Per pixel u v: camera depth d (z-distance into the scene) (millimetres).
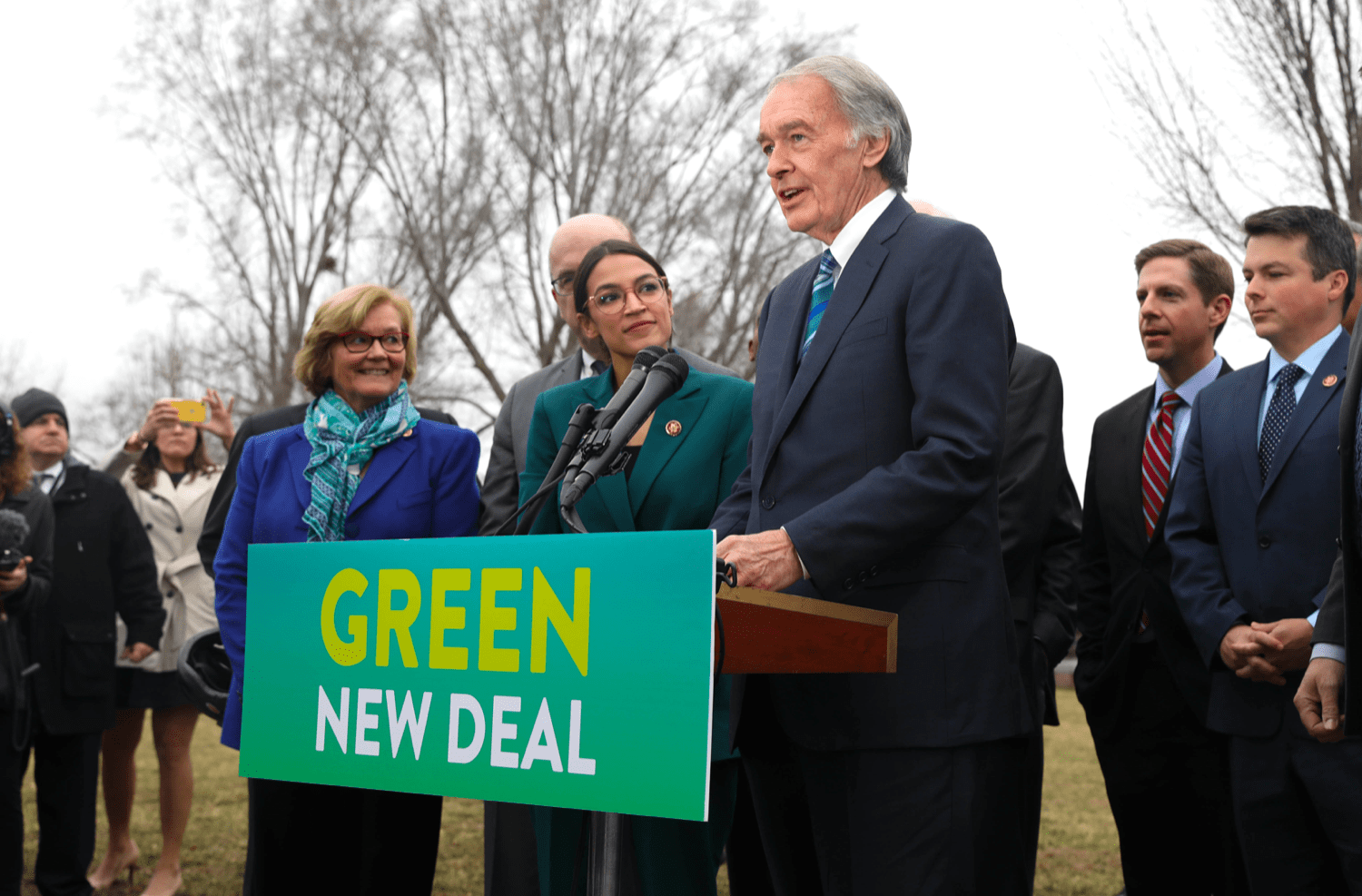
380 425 3145
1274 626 2627
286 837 2910
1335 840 2537
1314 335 2826
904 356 2141
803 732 2143
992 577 2133
